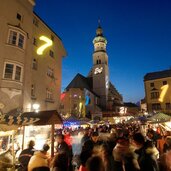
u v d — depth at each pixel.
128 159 4.46
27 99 21.86
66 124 26.77
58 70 31.91
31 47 23.91
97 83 79.94
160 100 52.91
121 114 63.78
